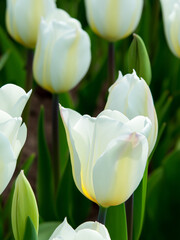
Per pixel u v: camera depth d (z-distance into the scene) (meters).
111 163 0.97
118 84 1.04
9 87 0.99
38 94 2.19
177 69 1.81
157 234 1.39
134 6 1.35
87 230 0.91
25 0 1.35
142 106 1.04
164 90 1.83
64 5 2.17
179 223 1.38
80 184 1.00
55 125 1.34
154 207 1.38
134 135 0.96
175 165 1.36
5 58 1.65
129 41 1.88
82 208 1.44
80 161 0.99
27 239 1.01
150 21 1.98
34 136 1.98
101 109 2.16
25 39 1.39
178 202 1.37
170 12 1.31
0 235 1.32
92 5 1.36
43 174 1.37
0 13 2.09
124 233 1.11
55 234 0.95
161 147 1.69
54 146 1.36
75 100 2.18
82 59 1.27
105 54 1.96
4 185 0.96
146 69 1.14
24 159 1.85
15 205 1.01
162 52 1.81
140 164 0.98
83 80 2.16
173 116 1.82
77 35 1.25
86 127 0.98
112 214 1.11
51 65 1.26
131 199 1.15
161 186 1.38
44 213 1.38
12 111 0.98
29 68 1.45
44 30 1.26
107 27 1.36
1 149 0.94
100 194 0.99
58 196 1.34
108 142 0.97
